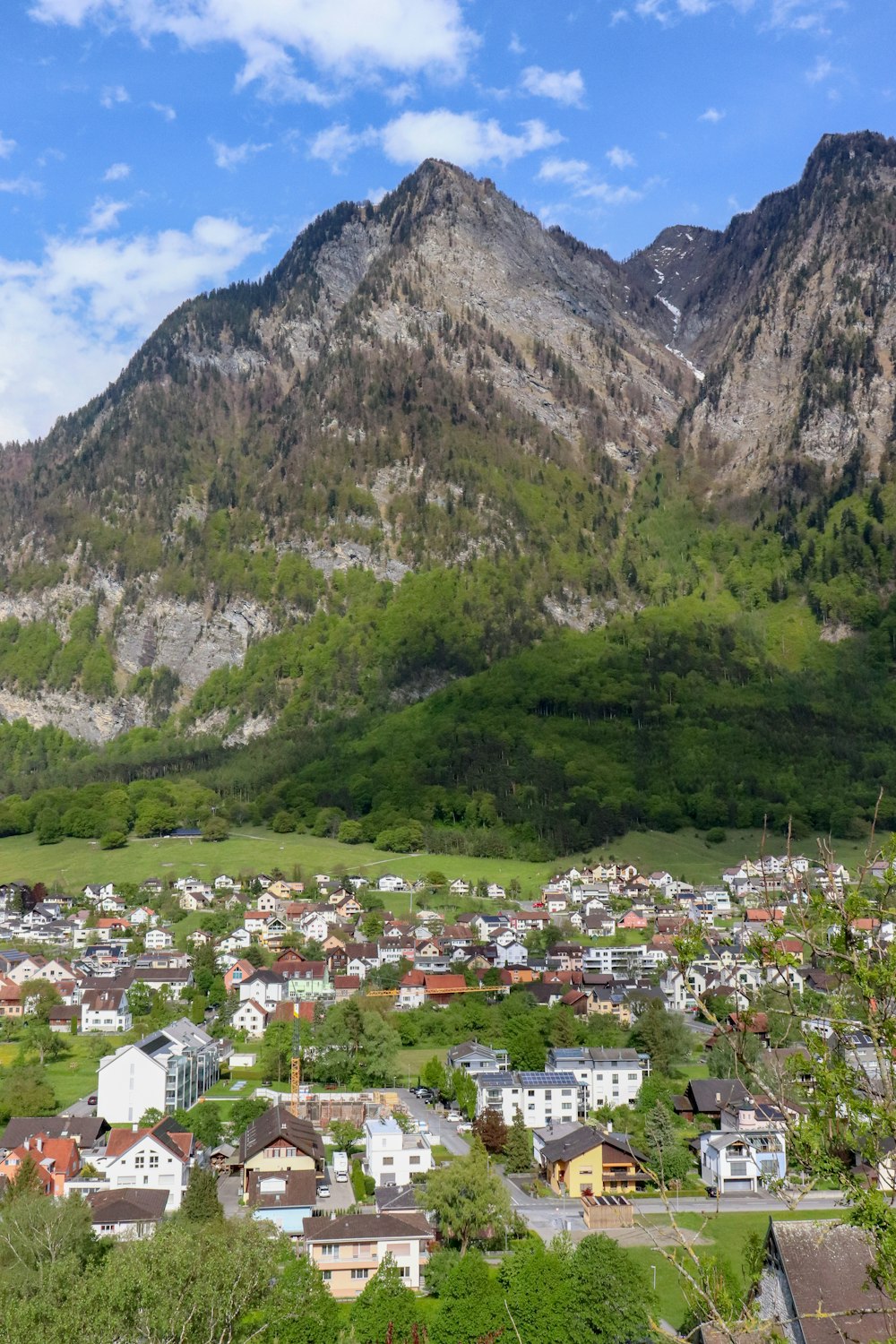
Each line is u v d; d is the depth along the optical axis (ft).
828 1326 163.43
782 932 86.07
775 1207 345.72
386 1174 366.22
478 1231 313.53
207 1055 495.00
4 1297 200.85
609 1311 245.86
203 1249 219.41
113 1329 190.90
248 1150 369.09
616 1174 372.99
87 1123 391.24
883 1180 84.58
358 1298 260.62
